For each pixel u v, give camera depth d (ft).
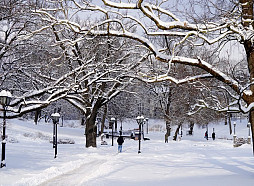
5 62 62.75
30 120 195.00
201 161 51.78
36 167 44.27
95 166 48.37
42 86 67.77
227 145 119.75
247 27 30.35
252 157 57.82
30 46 62.13
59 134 135.54
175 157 60.39
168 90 130.93
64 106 173.47
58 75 73.87
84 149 79.25
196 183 29.17
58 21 31.48
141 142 120.37
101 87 89.61
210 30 29.43
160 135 176.24
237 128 200.34
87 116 89.25
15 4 49.65
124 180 33.01
